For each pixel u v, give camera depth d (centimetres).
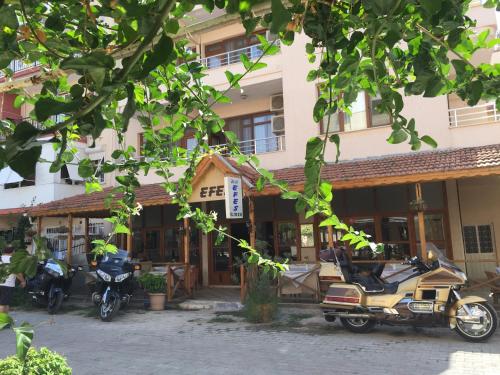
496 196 1182
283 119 1433
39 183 1869
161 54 103
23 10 132
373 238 1246
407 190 1229
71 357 684
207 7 120
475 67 159
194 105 249
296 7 161
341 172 1086
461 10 159
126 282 1040
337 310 777
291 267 1091
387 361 600
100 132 105
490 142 1165
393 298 720
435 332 753
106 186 1631
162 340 784
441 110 1209
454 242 1175
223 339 773
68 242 1408
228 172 1110
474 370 550
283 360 625
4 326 155
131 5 101
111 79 102
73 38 169
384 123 1270
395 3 119
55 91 207
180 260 1516
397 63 184
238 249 1426
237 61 1584
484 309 673
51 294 1116
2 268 166
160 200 1221
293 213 1351
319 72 204
